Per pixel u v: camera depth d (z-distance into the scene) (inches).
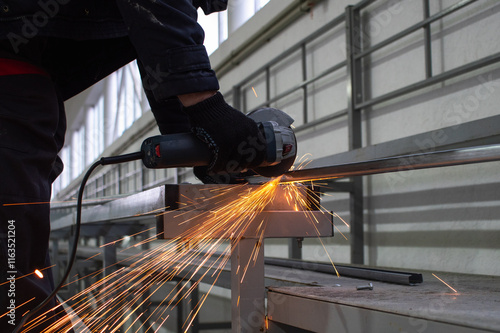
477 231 82.3
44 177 27.6
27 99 26.5
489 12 79.9
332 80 122.6
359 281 39.6
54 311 29.8
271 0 148.3
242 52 168.6
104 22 28.3
